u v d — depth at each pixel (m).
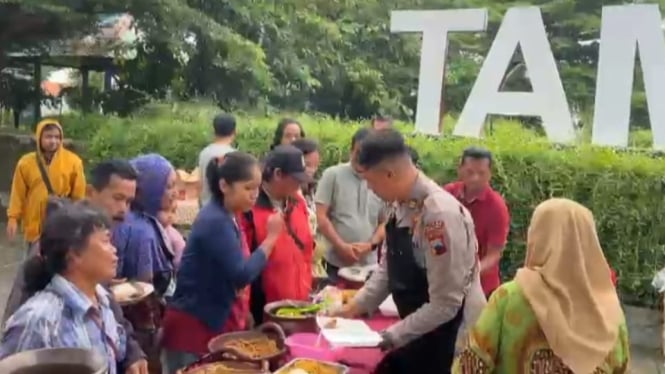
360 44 14.30
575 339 1.85
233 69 11.29
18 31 10.85
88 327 1.99
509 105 6.57
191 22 10.63
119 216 2.77
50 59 11.91
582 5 14.25
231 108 11.77
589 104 13.47
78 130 8.80
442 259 2.38
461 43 14.47
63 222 1.99
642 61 5.95
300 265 3.30
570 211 1.95
